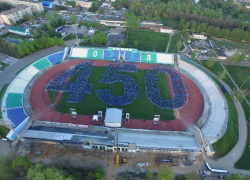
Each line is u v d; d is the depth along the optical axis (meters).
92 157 71.06
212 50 152.75
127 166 68.81
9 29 155.38
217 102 100.00
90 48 135.25
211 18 193.38
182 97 102.88
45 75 112.69
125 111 92.31
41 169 59.09
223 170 68.00
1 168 58.31
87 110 91.62
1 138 76.12
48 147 73.62
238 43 167.62
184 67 127.69
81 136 75.00
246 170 70.38
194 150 71.94
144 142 74.44
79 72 116.50
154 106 96.25
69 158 70.12
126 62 130.00
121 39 161.88
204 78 117.19
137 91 104.44
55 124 82.62
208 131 83.06
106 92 102.50
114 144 71.50
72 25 180.38
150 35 172.50
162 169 60.72
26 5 194.38
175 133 82.06
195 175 61.34
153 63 131.00
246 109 98.44
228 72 126.88
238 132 85.00
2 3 197.62
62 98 97.31
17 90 98.12
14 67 117.50
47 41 137.50
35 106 91.56
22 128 79.94
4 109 86.06
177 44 146.50
